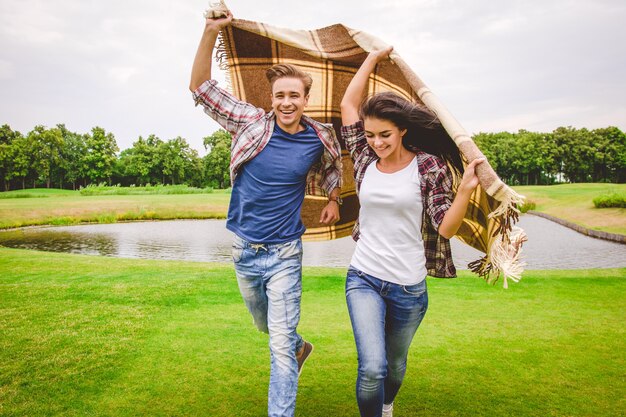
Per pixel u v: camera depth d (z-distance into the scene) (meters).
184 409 2.64
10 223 25.06
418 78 2.25
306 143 2.44
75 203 35.22
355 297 2.16
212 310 4.91
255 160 2.38
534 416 2.55
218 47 2.71
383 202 2.14
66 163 92.19
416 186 2.12
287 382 2.25
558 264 11.77
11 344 3.77
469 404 2.71
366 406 2.00
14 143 86.44
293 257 2.44
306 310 4.96
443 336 4.02
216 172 96.38
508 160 104.50
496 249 1.92
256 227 2.41
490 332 4.13
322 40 2.66
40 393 2.84
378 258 2.17
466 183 1.92
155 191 58.00
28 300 5.35
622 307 5.05
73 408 2.64
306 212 3.16
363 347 1.98
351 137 2.39
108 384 2.99
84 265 8.14
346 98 2.45
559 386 2.97
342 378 3.12
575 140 102.69
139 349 3.66
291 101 2.30
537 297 5.56
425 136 2.16
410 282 2.16
